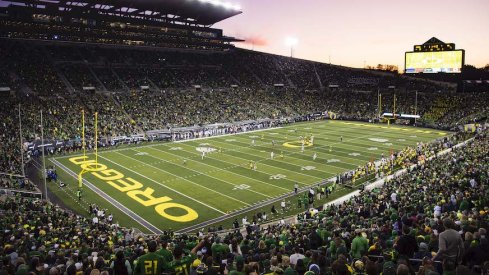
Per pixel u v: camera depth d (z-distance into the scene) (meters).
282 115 77.88
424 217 14.34
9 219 19.75
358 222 16.61
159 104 66.88
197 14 78.88
